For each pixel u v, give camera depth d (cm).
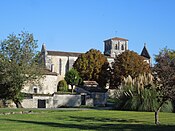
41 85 5016
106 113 2705
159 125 1841
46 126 1702
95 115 2525
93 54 7894
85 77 7788
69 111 2975
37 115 2514
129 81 3266
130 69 7019
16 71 3916
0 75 3916
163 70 1864
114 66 7250
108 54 11369
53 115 2514
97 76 7750
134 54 7181
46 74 5325
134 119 2277
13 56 3991
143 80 3100
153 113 2748
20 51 4016
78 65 7831
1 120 2077
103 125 1794
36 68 4112
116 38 11556
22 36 4078
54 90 5512
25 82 4091
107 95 5947
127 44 11638
